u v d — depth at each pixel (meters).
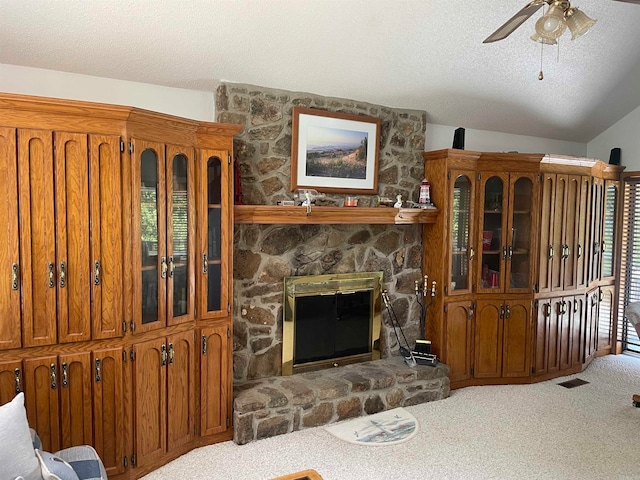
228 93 3.40
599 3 3.48
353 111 3.93
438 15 3.23
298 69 3.44
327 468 2.91
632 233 5.26
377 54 3.45
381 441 3.25
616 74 4.36
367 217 3.73
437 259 4.21
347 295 4.03
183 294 3.00
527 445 3.22
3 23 2.56
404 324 4.35
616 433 3.41
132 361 2.70
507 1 3.23
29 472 1.68
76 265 2.50
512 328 4.38
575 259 4.65
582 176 4.62
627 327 5.42
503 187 4.28
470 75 3.91
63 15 2.60
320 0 2.89
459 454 3.09
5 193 2.31
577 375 4.71
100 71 3.04
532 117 4.72
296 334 3.81
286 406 3.33
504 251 4.32
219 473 2.84
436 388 3.97
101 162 2.52
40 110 2.34
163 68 3.14
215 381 3.19
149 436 2.82
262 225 3.61
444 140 4.57
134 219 2.64
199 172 3.01
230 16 2.87
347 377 3.71
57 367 2.49
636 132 5.09
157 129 2.73
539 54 3.85
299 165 3.68
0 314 2.35
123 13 2.68
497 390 4.25
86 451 2.15
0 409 1.77
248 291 3.59
